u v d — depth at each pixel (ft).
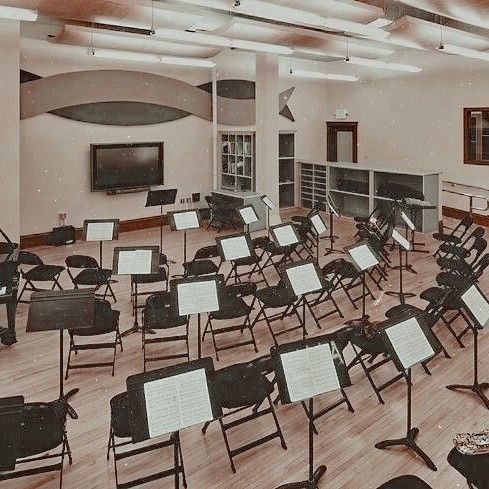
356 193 44.75
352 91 51.98
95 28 33.88
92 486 13.58
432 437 15.39
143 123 42.73
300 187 51.37
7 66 28.48
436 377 18.92
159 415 10.94
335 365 12.57
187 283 17.01
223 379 14.02
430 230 39.93
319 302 24.16
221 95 46.78
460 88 43.16
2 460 10.51
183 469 13.30
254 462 14.47
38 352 21.07
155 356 20.54
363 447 15.02
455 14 25.66
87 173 40.37
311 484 13.11
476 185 43.16
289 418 16.53
